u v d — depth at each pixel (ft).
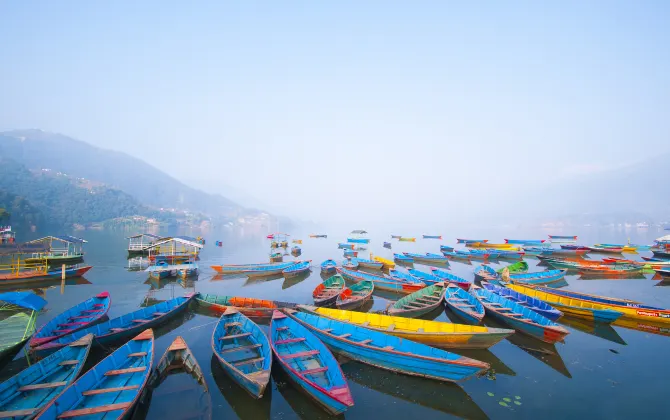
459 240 321.93
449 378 48.67
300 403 45.65
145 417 42.16
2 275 117.29
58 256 170.19
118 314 85.30
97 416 39.91
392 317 67.82
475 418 43.19
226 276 138.72
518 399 47.26
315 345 56.80
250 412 43.80
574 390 49.65
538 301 82.33
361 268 160.15
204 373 53.36
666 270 137.59
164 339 67.41
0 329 65.51
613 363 58.23
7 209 345.51
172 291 111.65
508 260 200.85
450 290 95.09
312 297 102.42
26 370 46.47
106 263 168.04
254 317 77.30
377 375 52.95
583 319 79.56
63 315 73.00
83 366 53.47
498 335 54.60
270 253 227.81
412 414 43.83
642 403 46.60
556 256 220.43
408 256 188.03
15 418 38.83
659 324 75.97
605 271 149.07
